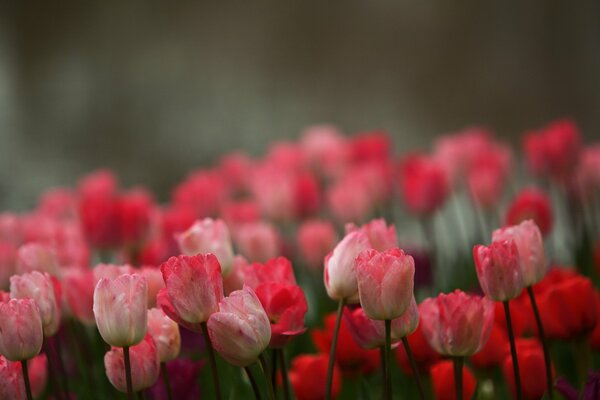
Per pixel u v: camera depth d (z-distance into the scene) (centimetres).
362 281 256
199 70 1625
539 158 439
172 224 348
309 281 398
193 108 1534
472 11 1661
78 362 311
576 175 446
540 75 1583
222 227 276
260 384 299
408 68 1645
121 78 1603
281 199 445
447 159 497
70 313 292
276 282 261
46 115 1511
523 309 288
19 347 259
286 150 532
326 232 377
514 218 364
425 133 1476
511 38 1630
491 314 264
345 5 1753
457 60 1638
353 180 449
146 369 262
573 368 322
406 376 308
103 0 1683
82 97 1553
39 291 268
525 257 269
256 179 497
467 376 281
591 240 436
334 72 1644
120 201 377
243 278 276
